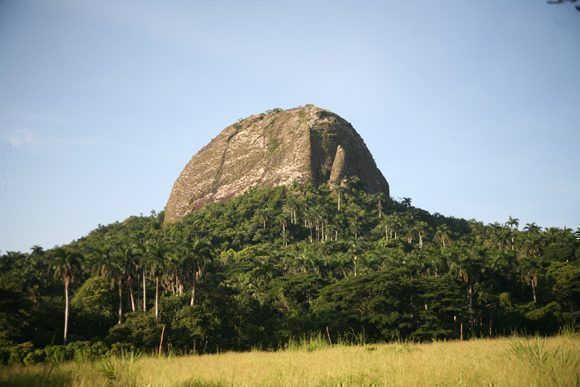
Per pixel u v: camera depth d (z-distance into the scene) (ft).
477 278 276.21
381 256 374.43
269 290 277.03
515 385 50.34
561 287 286.66
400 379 56.75
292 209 558.56
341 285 263.08
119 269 242.99
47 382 55.62
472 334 249.14
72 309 228.63
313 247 440.04
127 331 205.98
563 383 50.19
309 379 60.70
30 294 247.50
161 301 245.65
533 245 406.82
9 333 184.44
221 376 62.80
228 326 227.20
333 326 225.97
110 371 57.88
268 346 210.38
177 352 193.36
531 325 249.96
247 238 512.22
